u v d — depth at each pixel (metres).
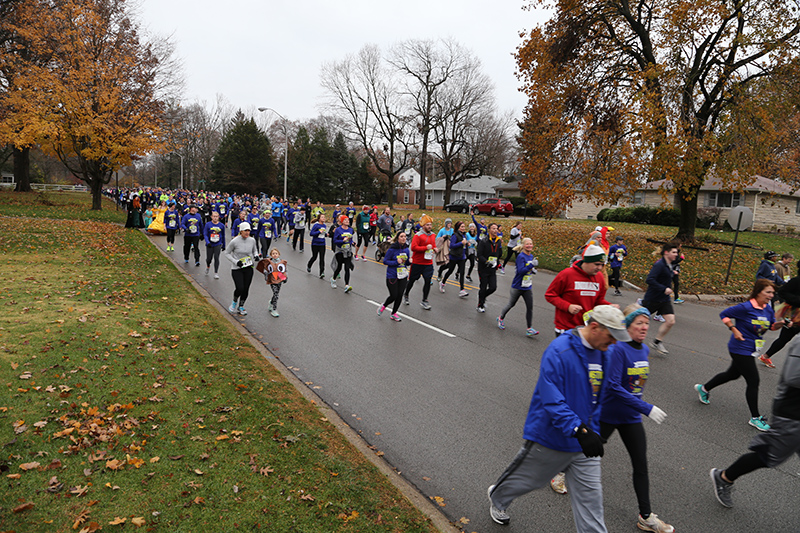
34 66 26.11
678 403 6.38
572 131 20.70
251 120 70.62
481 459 4.84
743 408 6.25
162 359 6.45
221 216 26.34
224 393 5.61
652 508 4.13
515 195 57.56
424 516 3.77
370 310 10.80
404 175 94.56
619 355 3.82
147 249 17.06
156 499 3.62
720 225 31.80
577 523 3.28
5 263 12.09
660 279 8.40
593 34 21.77
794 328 7.71
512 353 8.15
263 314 10.09
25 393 5.04
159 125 29.61
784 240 25.23
